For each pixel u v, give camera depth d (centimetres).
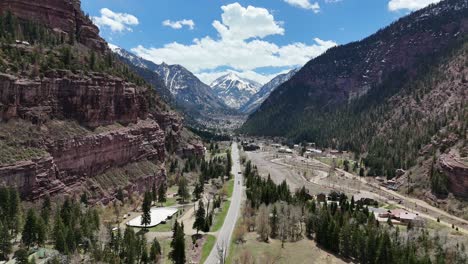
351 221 12812
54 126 12756
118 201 14488
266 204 14925
